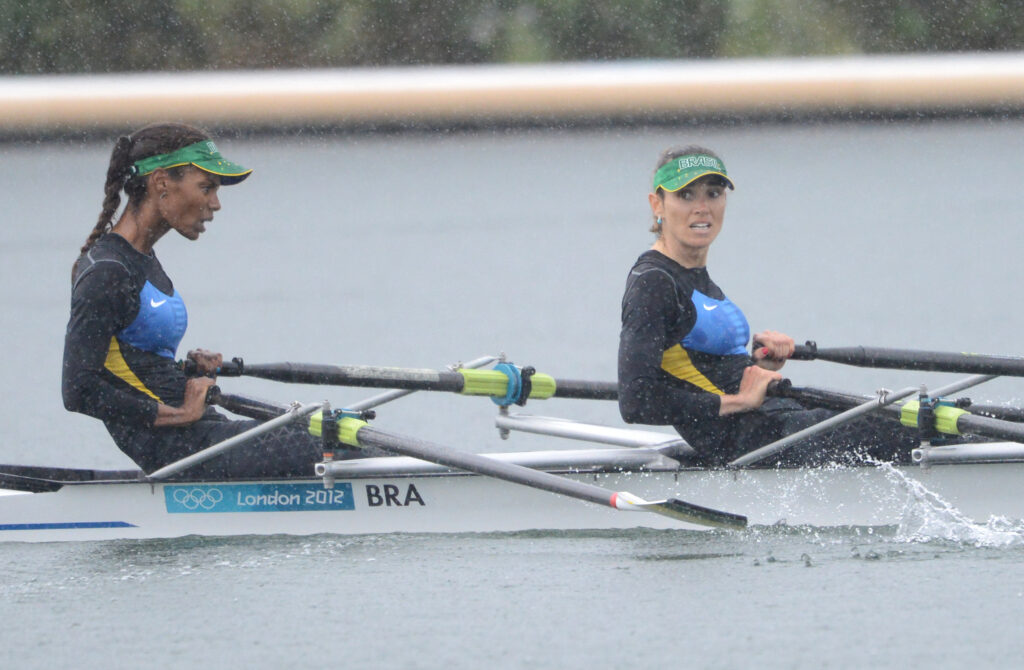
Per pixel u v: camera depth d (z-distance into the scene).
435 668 21.11
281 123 146.50
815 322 58.75
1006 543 27.78
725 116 145.25
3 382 49.88
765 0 158.75
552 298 65.56
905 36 159.38
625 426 43.09
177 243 84.25
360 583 25.91
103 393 28.73
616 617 23.22
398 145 135.75
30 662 21.89
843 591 24.38
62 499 31.28
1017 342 54.12
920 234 80.44
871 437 29.86
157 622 23.72
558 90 145.88
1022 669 20.45
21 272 73.38
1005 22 158.62
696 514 27.81
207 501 31.17
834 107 145.00
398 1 161.00
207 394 29.81
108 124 145.50
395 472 30.64
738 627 22.55
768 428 30.22
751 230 84.19
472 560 27.59
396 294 67.12
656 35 159.25
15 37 157.50
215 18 159.88
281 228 89.94
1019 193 94.75
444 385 31.81
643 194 100.44
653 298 29.06
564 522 30.52
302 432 30.89
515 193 102.81
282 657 21.77
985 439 30.11
